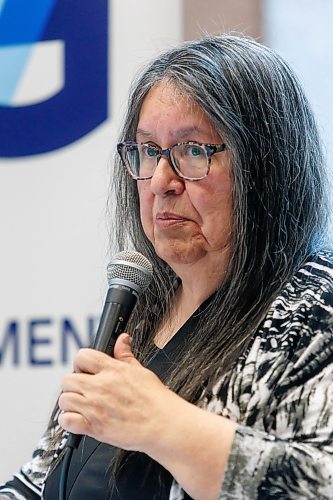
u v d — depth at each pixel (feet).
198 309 12.33
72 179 21.38
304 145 12.24
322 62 20.42
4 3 22.09
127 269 11.52
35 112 21.72
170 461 10.25
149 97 12.15
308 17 20.52
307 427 10.39
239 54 12.09
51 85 21.63
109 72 21.24
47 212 21.45
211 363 11.28
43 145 21.58
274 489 9.96
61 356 21.20
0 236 21.61
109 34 21.24
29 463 13.66
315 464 9.93
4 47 22.09
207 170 11.57
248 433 10.23
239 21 20.51
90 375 10.73
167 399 10.53
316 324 10.88
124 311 11.39
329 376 10.57
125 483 11.24
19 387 21.34
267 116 11.84
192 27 20.54
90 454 11.92
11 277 21.52
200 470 10.11
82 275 21.18
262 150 11.76
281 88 12.08
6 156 21.89
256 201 11.76
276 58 12.40
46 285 21.35
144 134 12.05
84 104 21.39
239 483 10.02
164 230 11.91
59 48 21.61
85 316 21.11
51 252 21.38
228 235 11.80
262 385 10.77
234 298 11.73
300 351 10.78
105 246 21.01
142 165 12.24
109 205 14.61
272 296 11.57
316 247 12.29
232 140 11.55
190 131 11.66
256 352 11.07
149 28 20.90
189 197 11.71
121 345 11.07
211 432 10.23
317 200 12.32
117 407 10.48
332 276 11.40
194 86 11.63
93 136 21.31
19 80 21.95
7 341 21.45
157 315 13.20
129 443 10.38
